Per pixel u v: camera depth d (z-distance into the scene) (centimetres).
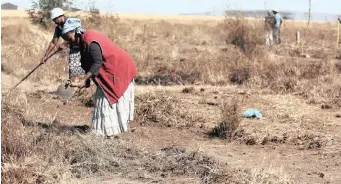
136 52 2116
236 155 865
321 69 1648
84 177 727
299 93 1369
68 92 899
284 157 864
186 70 1684
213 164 768
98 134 879
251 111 1118
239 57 1867
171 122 1056
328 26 5178
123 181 718
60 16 935
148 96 1177
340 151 899
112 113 881
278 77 1507
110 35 2342
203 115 1103
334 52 2575
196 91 1379
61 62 1694
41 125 950
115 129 886
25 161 720
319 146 925
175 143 916
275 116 1118
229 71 1647
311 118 1116
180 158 794
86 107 1195
